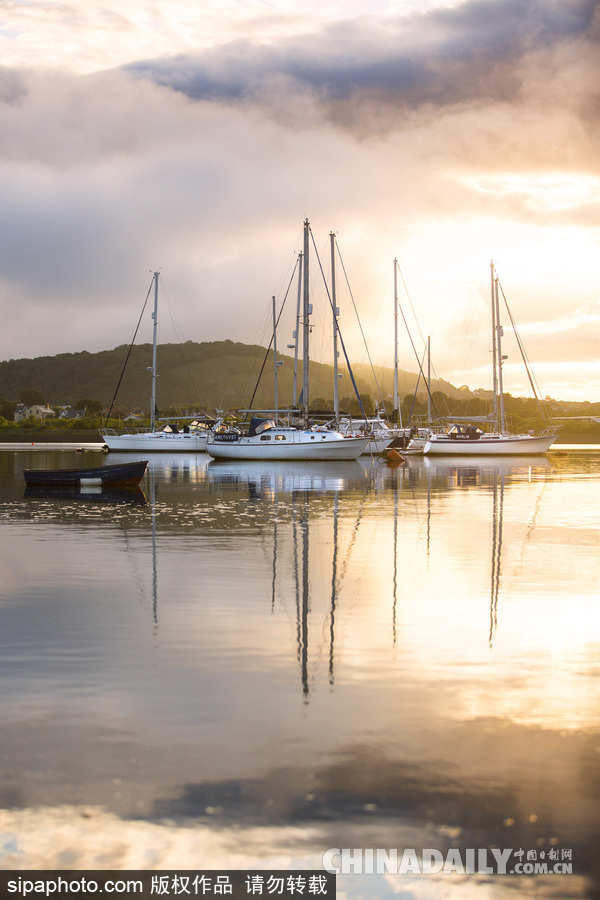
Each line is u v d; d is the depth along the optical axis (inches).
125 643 396.8
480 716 295.4
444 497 1278.3
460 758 259.0
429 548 725.9
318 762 256.4
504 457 2901.1
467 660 369.1
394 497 1282.0
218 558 666.2
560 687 329.7
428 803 231.1
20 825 221.1
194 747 268.5
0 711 301.3
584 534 823.7
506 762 255.6
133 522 935.7
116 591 526.9
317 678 341.1
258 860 208.2
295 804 231.0
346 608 476.7
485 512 1047.0
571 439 5590.6
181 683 334.0
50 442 5935.0
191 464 2333.9
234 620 446.6
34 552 698.8
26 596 510.6
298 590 531.5
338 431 2437.3
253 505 1147.9
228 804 231.1
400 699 314.7
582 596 514.6
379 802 232.4
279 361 3056.1
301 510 1075.3
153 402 3336.6
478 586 546.6
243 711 301.0
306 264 2257.6
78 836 216.8
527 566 628.1
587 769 251.1
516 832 217.2
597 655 378.6
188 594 517.3
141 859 208.5
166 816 225.5
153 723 289.1
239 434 2420.0
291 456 2363.4
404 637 410.6
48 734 279.3
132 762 256.8
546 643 399.2
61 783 243.0
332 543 757.9
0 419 7322.8
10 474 1955.0
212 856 209.6
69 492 1396.4
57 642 398.3
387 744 270.5
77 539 787.4
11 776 247.6
